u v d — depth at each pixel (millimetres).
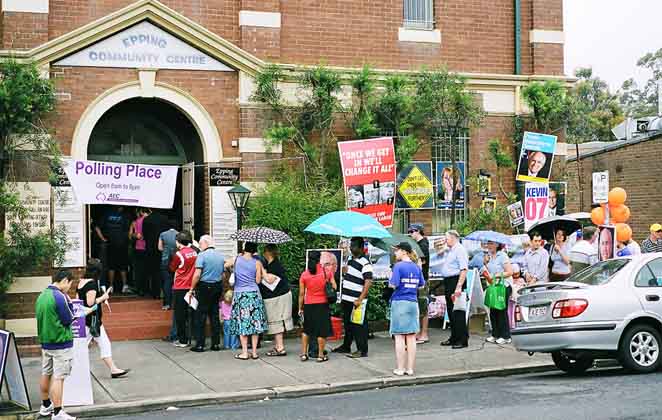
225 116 16734
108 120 17078
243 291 14031
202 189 16969
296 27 17625
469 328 16891
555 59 19609
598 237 16250
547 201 18531
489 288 15383
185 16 16828
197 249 15266
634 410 9688
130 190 15398
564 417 9461
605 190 17016
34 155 14977
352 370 13312
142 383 12484
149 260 17281
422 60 18578
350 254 16125
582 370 13469
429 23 18766
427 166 18344
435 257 16438
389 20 18328
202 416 10617
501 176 19125
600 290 12297
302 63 17578
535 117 19234
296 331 16312
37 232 14930
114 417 10961
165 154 17531
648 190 28109
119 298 16984
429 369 13430
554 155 19406
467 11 19047
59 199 15211
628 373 12484
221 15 17109
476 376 13180
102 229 17656
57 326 10617
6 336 11016
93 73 15875
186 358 14156
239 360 14008
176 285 14930
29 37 15484
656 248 18953
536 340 12422
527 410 9961
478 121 17953
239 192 15883
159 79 16297
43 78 14953
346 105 17578
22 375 10922
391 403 10961
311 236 16141
